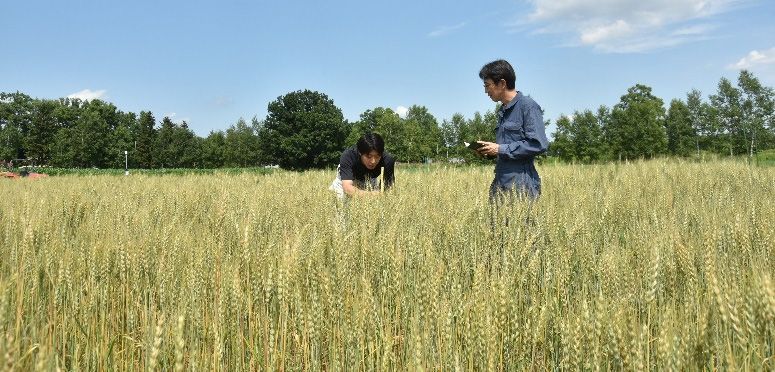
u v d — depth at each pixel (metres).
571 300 3.36
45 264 3.58
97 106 120.69
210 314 3.18
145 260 3.63
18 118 119.56
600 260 3.48
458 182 9.88
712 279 2.47
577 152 54.78
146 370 2.60
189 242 3.73
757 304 2.18
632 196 6.87
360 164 6.38
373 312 2.82
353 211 4.83
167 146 102.44
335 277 3.10
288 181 13.05
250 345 2.92
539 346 3.00
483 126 48.06
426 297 3.01
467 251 4.15
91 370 2.87
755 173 10.82
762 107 53.81
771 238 3.58
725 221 4.15
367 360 2.80
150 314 3.24
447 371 2.61
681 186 9.14
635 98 70.94
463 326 2.91
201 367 2.60
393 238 3.64
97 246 3.65
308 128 84.56
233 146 105.00
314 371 2.76
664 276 3.25
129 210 5.87
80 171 53.09
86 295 3.42
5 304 2.20
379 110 82.88
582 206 5.59
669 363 2.10
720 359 2.24
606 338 2.38
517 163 5.55
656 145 50.38
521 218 4.50
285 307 2.86
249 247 3.46
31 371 2.20
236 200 7.16
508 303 2.74
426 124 85.75
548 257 3.74
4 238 4.19
